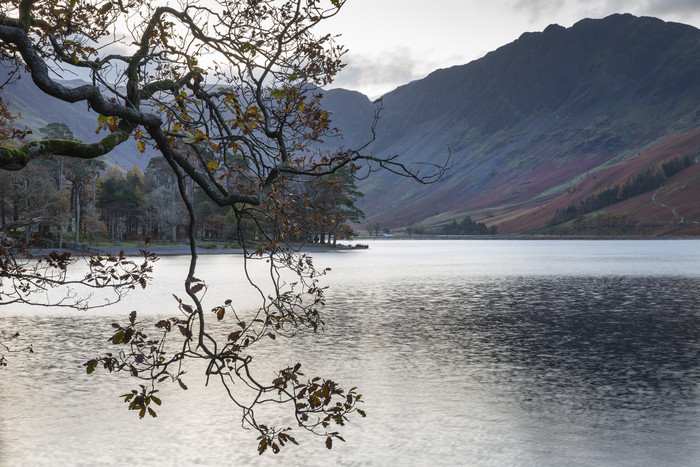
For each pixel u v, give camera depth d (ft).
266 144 18.04
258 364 75.92
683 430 51.26
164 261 319.47
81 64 16.22
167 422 53.62
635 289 186.39
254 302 141.79
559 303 148.25
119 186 497.46
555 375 71.10
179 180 16.74
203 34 16.85
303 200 20.40
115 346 87.20
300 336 97.19
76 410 56.70
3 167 15.10
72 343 90.17
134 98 16.55
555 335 100.12
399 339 95.04
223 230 491.31
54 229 375.04
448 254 493.36
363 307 138.21
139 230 556.92
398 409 57.21
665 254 477.77
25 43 14.26
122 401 59.47
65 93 14.43
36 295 154.10
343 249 561.02
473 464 44.06
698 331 104.68
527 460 44.86
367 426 52.37
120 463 43.98
